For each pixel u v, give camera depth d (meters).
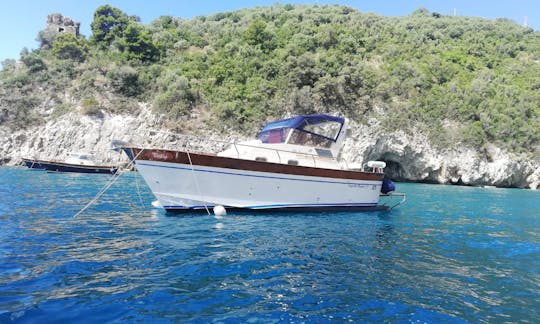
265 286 4.63
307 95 40.56
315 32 57.72
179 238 7.15
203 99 41.91
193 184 9.84
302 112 40.88
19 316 3.50
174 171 9.66
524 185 45.38
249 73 45.28
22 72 44.47
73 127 37.75
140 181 23.64
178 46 55.06
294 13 70.81
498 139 44.38
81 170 29.89
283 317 3.72
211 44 55.28
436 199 20.11
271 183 10.59
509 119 45.22
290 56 43.72
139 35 49.00
